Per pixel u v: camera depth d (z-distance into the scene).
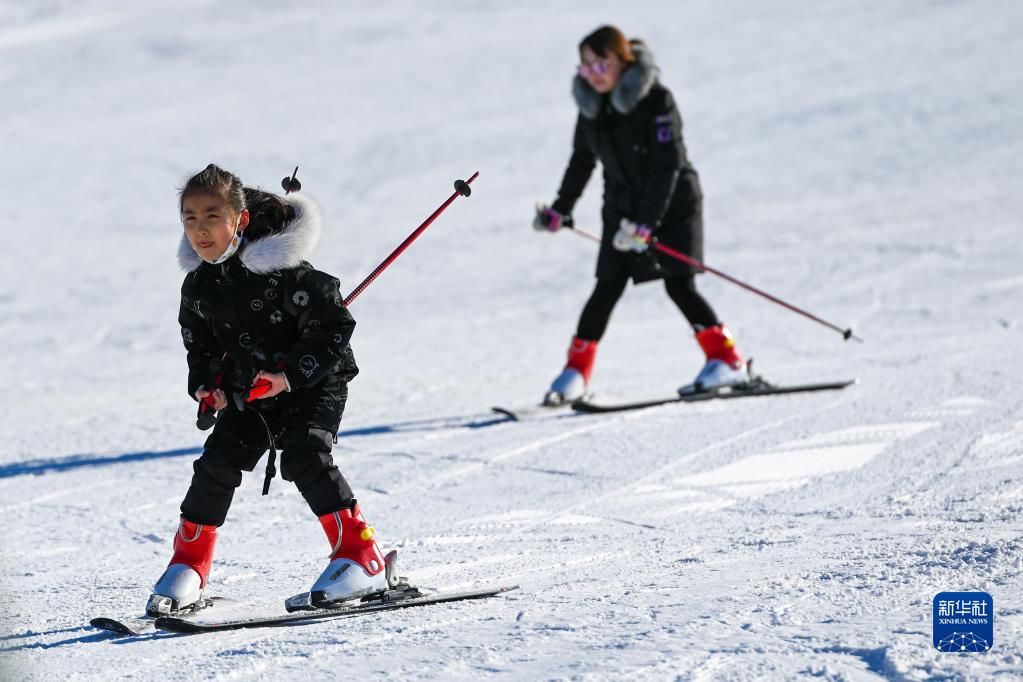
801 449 20.31
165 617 12.15
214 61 115.81
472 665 9.93
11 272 58.72
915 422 21.53
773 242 52.09
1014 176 59.94
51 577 15.47
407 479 20.38
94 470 23.03
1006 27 93.56
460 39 114.19
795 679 9.09
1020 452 18.94
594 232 59.31
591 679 9.26
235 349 12.38
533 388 29.81
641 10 117.50
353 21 127.81
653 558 14.25
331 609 12.36
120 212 70.75
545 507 17.95
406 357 36.78
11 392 35.50
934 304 38.84
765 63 91.31
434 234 60.38
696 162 69.31
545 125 82.00
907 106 75.56
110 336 45.62
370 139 82.56
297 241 12.04
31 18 144.50
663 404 25.27
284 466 12.71
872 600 11.06
